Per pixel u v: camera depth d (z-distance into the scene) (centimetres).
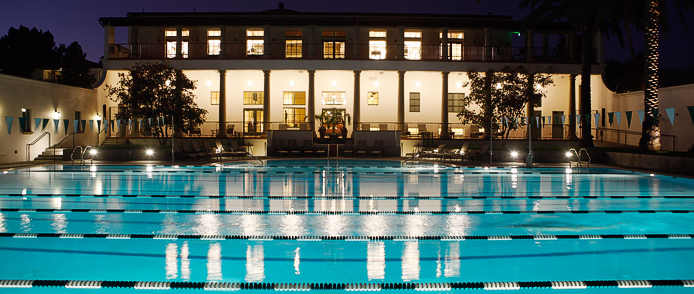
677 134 2373
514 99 2384
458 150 2288
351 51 3017
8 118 1546
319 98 3059
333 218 767
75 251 559
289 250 566
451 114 3078
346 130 2797
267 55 2838
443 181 1334
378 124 3009
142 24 2864
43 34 4147
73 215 782
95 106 2753
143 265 504
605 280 464
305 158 2392
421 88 3069
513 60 2847
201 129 3022
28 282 448
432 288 445
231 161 2088
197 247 579
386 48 2897
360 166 1894
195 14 2981
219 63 2820
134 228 679
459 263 517
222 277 467
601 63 2950
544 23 2870
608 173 1587
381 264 512
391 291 440
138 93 2323
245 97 3062
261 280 459
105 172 1594
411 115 3062
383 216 787
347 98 3064
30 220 735
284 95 3066
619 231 675
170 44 3008
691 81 3145
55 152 2236
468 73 2522
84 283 448
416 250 569
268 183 1262
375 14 3027
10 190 1086
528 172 1623
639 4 2159
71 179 1350
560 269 499
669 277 475
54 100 2358
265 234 644
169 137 2741
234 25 2878
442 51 2861
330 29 3014
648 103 1914
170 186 1181
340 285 448
